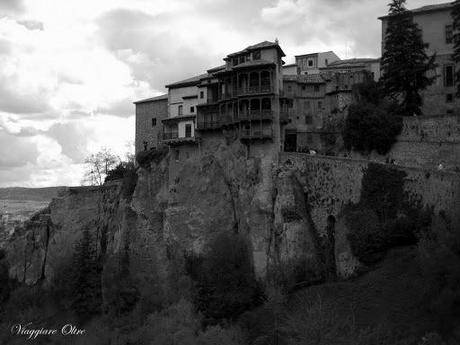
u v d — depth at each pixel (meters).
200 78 105.94
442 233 59.84
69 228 124.12
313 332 59.44
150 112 120.56
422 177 69.69
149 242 104.62
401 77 90.44
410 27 91.81
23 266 131.12
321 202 82.12
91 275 110.06
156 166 106.44
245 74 90.88
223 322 77.44
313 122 100.50
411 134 83.56
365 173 76.19
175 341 72.25
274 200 86.69
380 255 70.44
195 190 97.81
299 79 101.56
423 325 57.72
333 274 77.12
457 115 80.62
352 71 103.31
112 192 122.25
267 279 81.81
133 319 90.56
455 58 85.81
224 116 94.31
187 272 93.94
